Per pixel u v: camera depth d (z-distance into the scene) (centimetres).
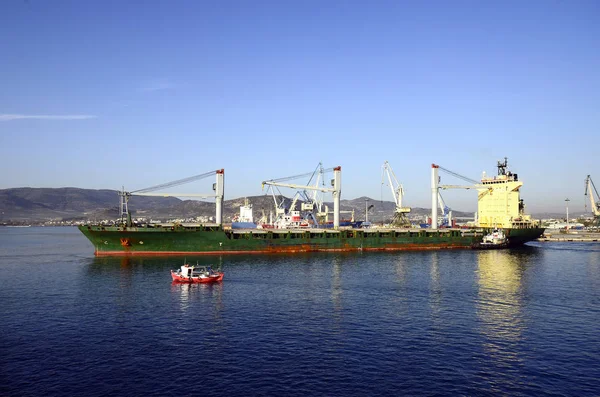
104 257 11538
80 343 4734
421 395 3522
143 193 13025
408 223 16788
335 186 14775
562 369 4041
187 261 10788
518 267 10238
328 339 4831
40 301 6669
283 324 5400
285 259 11375
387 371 3975
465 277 8769
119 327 5312
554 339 4862
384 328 5247
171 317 5741
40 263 11181
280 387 3653
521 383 3744
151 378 3841
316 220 16462
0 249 16338
